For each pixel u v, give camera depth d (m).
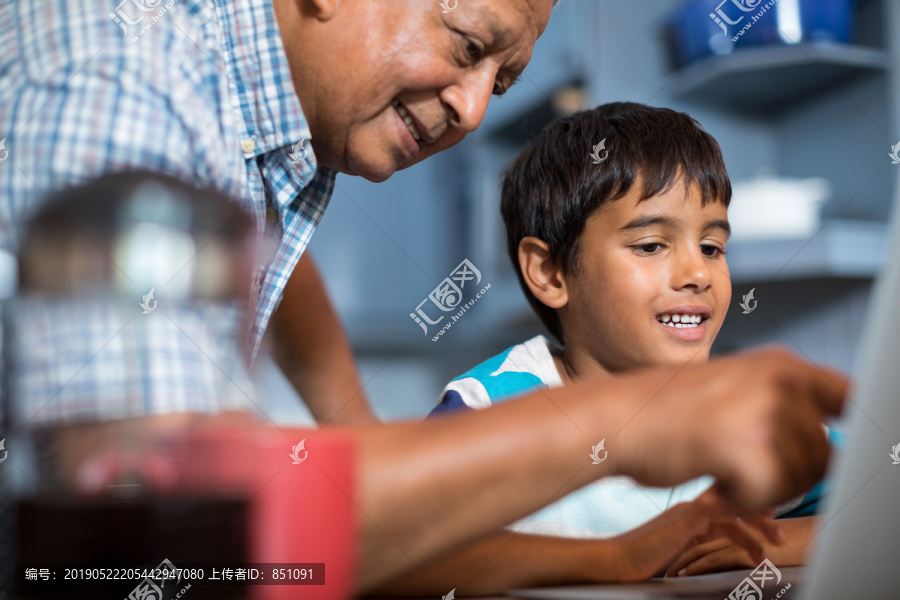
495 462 0.29
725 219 0.88
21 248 0.24
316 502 0.23
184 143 0.44
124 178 0.23
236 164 0.51
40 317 0.25
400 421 0.32
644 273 0.83
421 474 0.28
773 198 1.54
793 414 0.27
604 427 0.29
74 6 0.43
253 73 0.60
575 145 0.89
